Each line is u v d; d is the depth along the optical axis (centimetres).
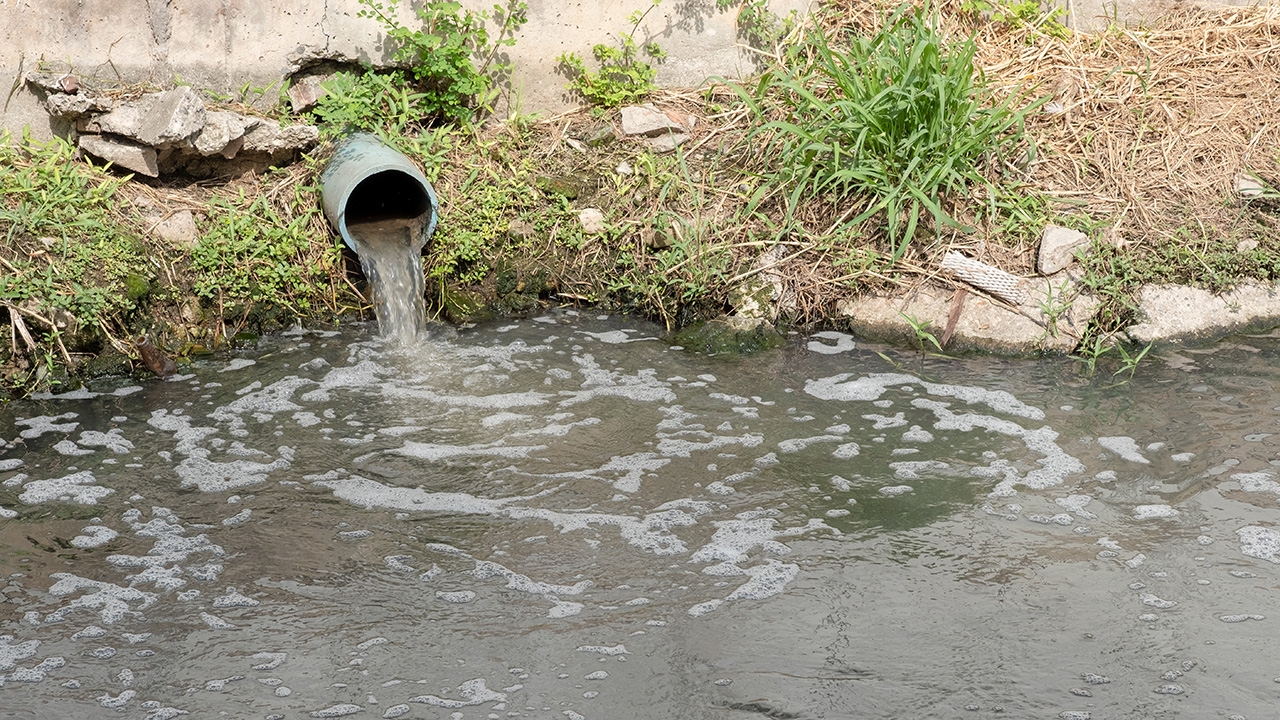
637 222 511
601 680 400
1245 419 460
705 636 408
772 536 430
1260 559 422
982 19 550
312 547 427
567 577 421
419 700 396
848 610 413
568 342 496
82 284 477
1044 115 526
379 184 527
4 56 501
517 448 454
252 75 519
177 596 416
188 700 396
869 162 502
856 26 547
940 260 499
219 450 453
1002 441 456
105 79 509
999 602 414
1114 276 493
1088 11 552
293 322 499
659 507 438
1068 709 394
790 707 395
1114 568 421
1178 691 397
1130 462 448
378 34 523
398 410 467
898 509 437
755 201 505
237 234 498
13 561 422
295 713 394
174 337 487
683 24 541
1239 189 511
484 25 530
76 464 448
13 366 471
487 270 508
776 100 530
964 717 393
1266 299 496
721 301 500
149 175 503
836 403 470
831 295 500
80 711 394
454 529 432
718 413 467
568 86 538
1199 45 543
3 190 486
